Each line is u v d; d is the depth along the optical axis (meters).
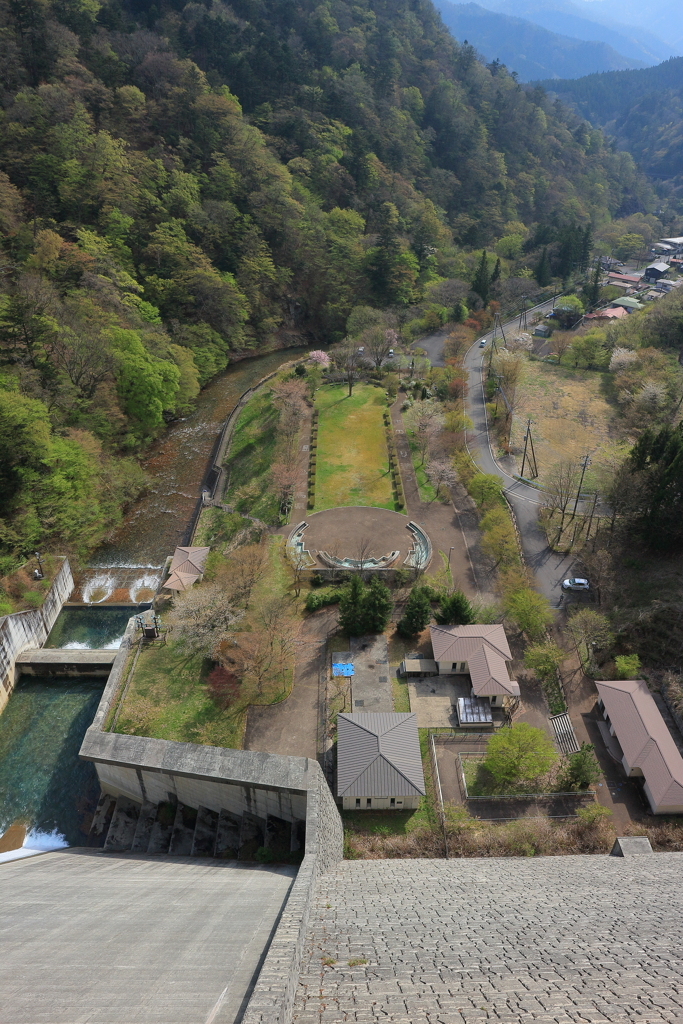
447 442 109.94
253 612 73.81
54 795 59.94
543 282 196.25
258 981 20.41
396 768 55.88
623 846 48.81
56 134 139.75
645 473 85.00
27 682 72.38
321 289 174.12
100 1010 20.62
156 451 120.12
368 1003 20.44
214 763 50.34
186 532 99.75
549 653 67.12
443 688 67.44
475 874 41.78
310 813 43.53
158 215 148.38
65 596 84.75
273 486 101.38
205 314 150.12
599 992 20.95
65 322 108.69
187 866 47.09
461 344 151.38
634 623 71.62
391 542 89.50
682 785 55.03
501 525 86.38
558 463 109.25
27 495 86.12
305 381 130.00
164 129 165.00
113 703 65.12
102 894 37.25
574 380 144.25
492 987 21.56
